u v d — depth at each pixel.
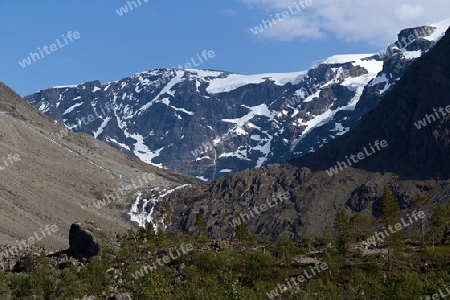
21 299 101.81
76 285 105.12
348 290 100.19
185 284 104.06
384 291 96.44
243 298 96.56
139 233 161.88
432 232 133.38
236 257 123.94
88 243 135.88
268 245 149.25
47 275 108.81
